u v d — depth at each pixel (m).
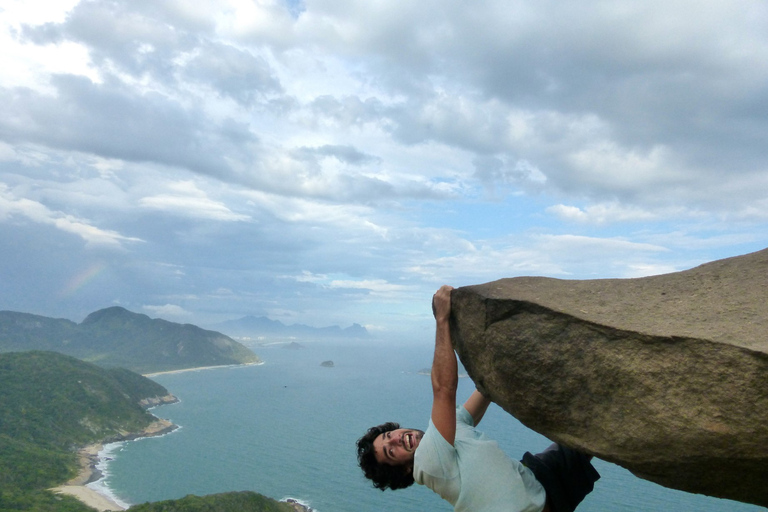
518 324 3.35
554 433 3.30
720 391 2.52
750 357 2.43
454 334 3.90
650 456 2.83
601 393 3.00
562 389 3.16
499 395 3.56
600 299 3.38
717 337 2.58
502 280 3.89
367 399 151.75
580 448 3.16
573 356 3.09
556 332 3.18
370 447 3.65
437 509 69.50
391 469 3.57
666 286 3.45
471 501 3.01
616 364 2.90
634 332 2.81
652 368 2.76
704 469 2.71
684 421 2.63
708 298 3.11
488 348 3.51
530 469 3.40
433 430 3.13
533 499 3.09
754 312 2.80
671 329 2.77
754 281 3.18
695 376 2.61
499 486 3.01
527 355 3.28
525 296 3.43
